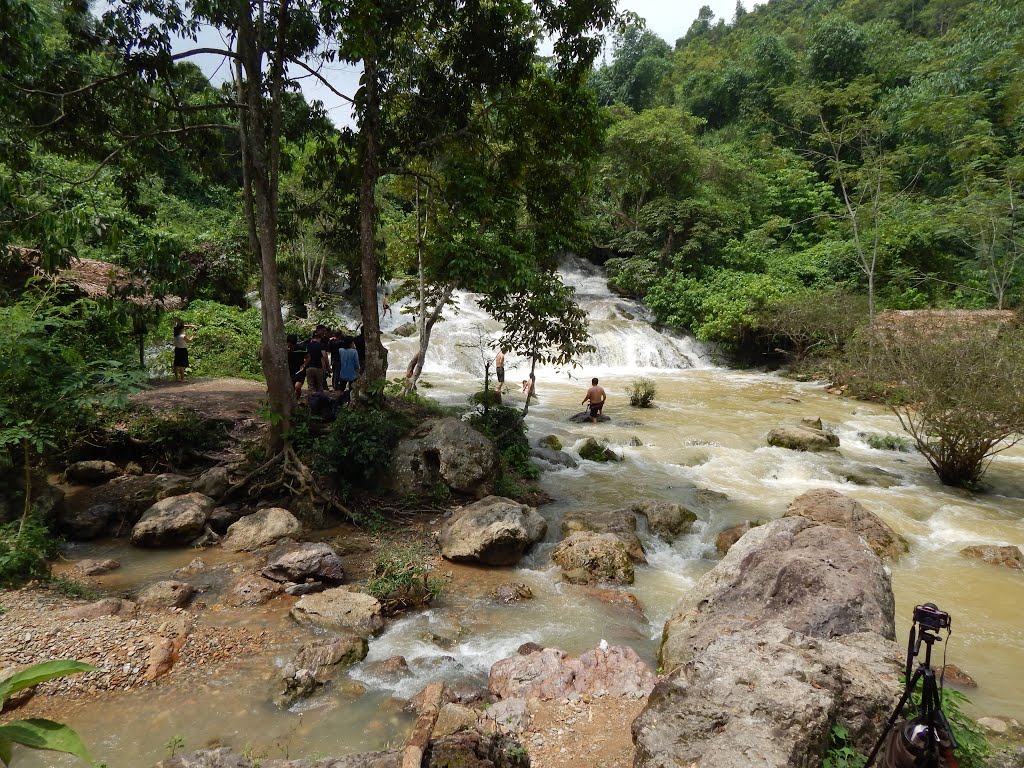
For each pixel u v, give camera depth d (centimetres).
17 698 467
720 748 308
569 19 1055
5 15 848
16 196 882
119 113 1038
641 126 3584
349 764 344
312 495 920
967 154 2809
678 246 3575
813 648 416
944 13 4981
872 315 2311
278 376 982
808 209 3841
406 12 1002
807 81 4197
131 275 1041
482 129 1259
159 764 354
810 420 1608
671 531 931
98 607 610
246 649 578
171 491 913
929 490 1155
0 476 825
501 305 1200
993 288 2702
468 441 1025
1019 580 773
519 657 549
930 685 267
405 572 703
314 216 1340
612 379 2417
